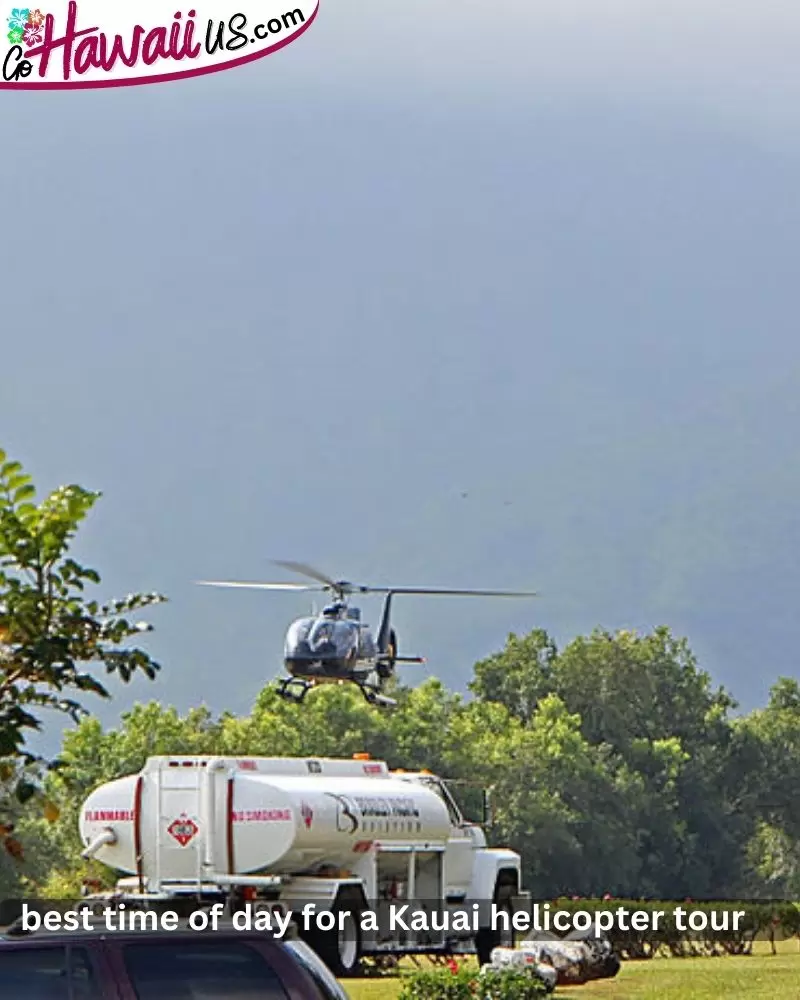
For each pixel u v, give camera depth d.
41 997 42.41
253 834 106.25
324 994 44.50
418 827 112.31
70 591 37.09
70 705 37.19
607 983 105.69
